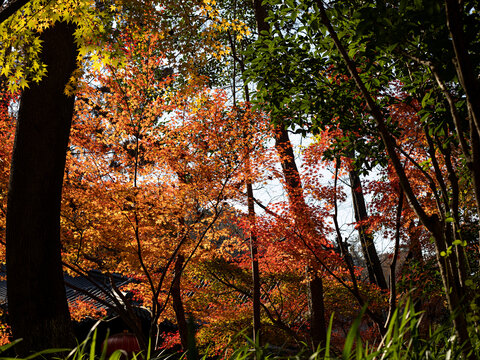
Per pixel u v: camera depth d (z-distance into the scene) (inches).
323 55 213.8
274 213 328.5
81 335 466.0
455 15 87.1
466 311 95.4
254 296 376.2
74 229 300.7
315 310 391.9
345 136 244.7
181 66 319.9
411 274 273.3
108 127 312.5
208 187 314.5
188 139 320.2
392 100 223.3
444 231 142.0
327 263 341.1
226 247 366.6
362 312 64.2
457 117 103.8
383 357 72.5
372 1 168.1
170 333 409.7
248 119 319.9
